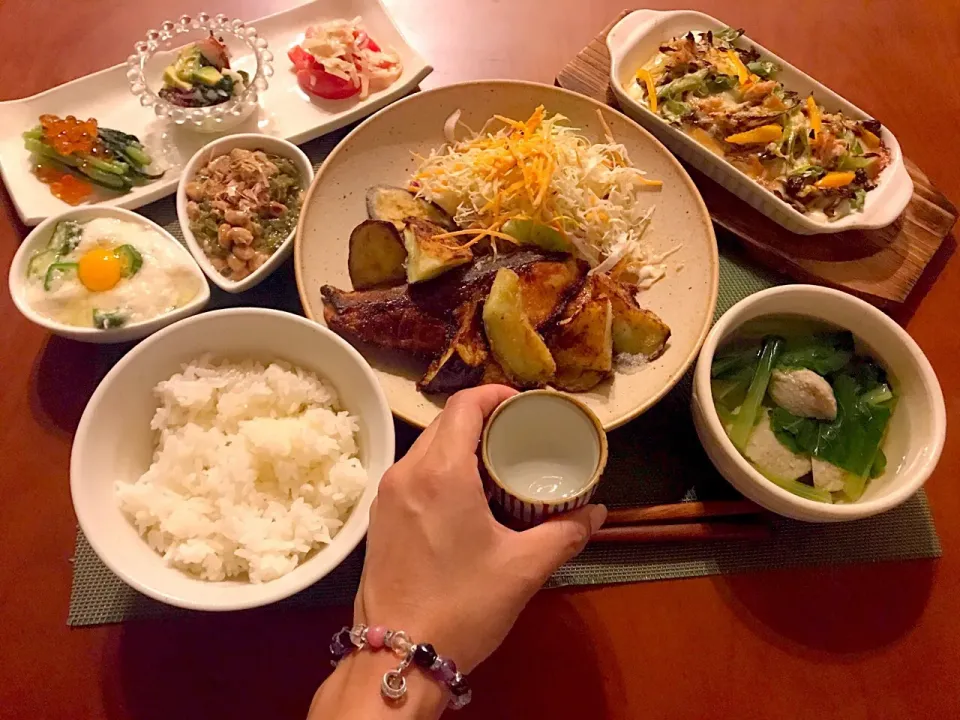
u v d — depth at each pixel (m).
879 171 0.53
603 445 0.34
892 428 0.42
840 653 0.41
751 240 0.51
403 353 0.44
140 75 0.54
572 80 0.56
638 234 0.49
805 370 0.42
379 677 0.30
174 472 0.39
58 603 0.40
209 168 0.50
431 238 0.45
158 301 0.46
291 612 0.40
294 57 0.56
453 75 0.57
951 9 0.62
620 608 0.41
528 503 0.33
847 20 0.62
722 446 0.39
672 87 0.55
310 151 0.54
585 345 0.43
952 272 0.52
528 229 0.48
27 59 0.57
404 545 0.31
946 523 0.44
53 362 0.46
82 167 0.50
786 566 0.42
